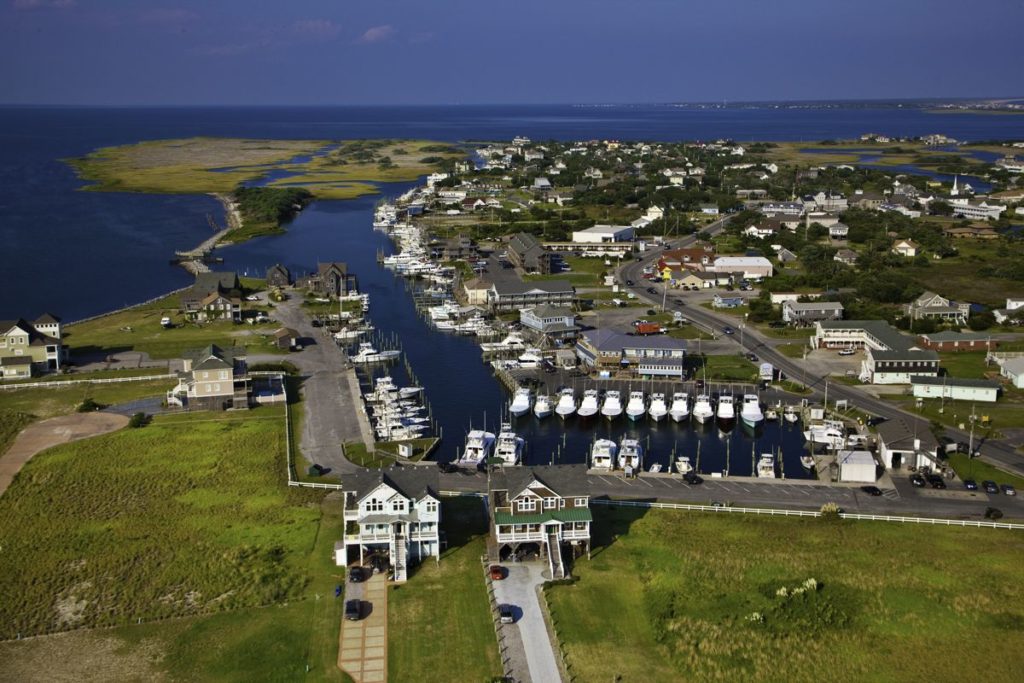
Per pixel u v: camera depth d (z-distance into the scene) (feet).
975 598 273.75
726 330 626.64
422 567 293.64
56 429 422.41
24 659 244.01
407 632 256.93
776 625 259.39
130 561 295.48
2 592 277.85
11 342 511.81
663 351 518.78
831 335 574.15
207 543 307.17
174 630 257.75
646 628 259.80
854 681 236.84
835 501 348.59
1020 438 416.26
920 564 294.87
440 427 445.78
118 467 374.22
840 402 465.88
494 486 313.12
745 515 334.24
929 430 398.83
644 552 303.89
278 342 574.15
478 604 271.90
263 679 236.02
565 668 238.89
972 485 359.66
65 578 285.43
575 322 638.53
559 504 302.45
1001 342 573.74
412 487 299.38
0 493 349.20
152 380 502.38
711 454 414.41
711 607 268.82
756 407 457.68
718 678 236.84
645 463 402.52
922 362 500.33
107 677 236.63
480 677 236.63
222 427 424.87
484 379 530.27
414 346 602.44
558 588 279.90
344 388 495.82
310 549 303.27
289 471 367.25
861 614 265.75
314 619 262.67
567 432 446.60
